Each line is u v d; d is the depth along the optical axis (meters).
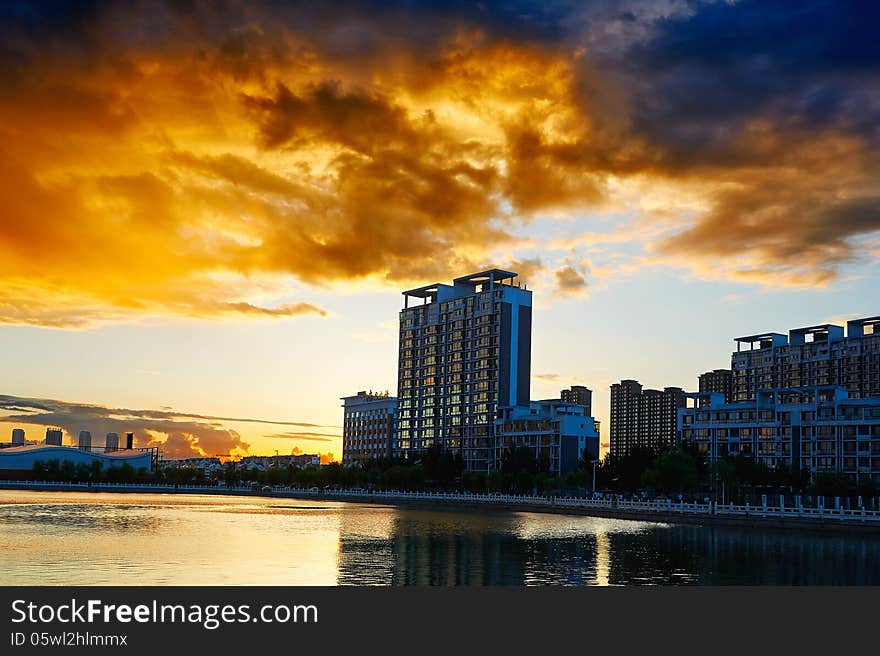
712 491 179.38
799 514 121.06
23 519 125.38
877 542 102.06
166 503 195.38
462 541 99.50
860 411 187.88
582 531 118.12
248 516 146.00
